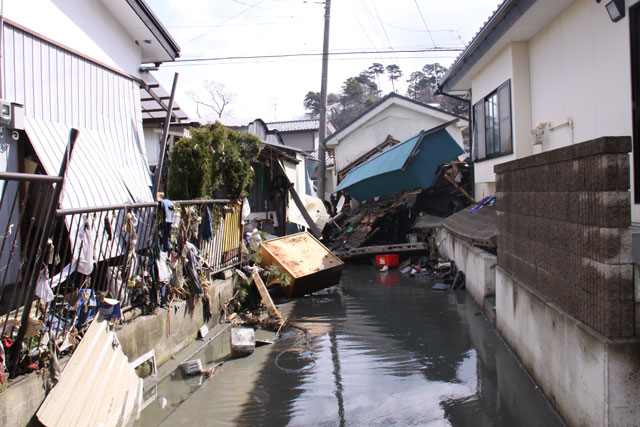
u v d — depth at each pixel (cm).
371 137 2253
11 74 511
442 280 1132
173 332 607
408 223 1539
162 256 575
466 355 602
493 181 1048
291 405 486
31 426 329
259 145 945
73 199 522
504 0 752
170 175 757
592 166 340
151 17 757
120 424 427
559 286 414
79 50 645
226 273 835
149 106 1089
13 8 517
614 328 318
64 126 591
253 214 1406
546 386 441
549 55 796
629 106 564
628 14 559
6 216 499
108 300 441
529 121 891
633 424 309
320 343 698
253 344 661
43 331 357
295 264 1041
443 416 443
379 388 519
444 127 1447
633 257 346
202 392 523
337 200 2091
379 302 958
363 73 4878
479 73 1129
